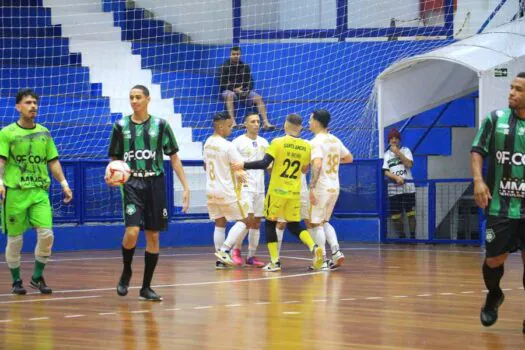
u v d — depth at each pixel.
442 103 19.89
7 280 12.81
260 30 23.56
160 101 21.31
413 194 19.23
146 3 23.23
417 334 8.01
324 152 14.20
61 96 20.83
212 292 11.20
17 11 22.05
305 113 22.17
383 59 22.88
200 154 20.64
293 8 23.59
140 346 7.46
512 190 7.89
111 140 10.37
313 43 23.02
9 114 19.64
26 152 11.23
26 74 21.12
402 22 23.39
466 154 20.47
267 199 13.91
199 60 22.94
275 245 14.03
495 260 8.05
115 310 9.59
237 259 14.96
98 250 18.38
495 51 17.91
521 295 10.72
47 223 11.25
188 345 7.49
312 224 14.30
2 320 8.93
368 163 19.66
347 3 23.41
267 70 22.83
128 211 10.24
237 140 15.41
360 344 7.51
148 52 22.70
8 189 11.17
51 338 7.87
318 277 12.98
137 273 13.63
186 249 18.50
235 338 7.82
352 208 19.88
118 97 21.30
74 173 18.25
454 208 18.92
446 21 23.16
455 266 14.49
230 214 14.70
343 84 22.67
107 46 22.34
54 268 14.52
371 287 11.68
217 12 23.44
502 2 22.59
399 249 17.97
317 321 8.77
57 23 22.30
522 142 7.82
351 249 18.02
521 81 7.79
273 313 9.32
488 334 8.01
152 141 10.27
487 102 17.39
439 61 19.66
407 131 20.83
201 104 21.86
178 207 19.33
